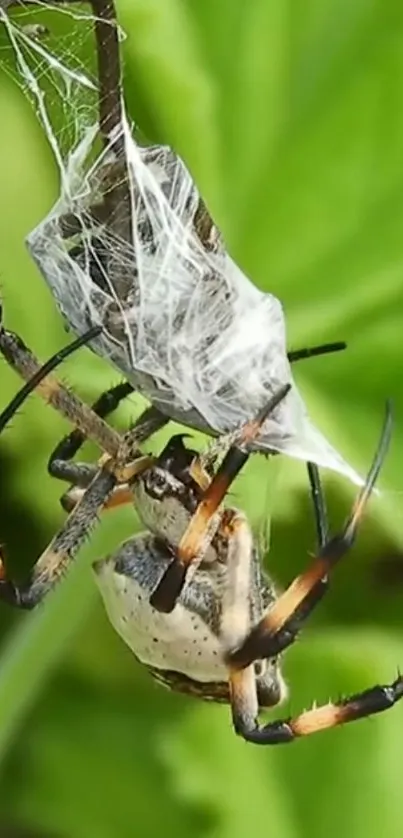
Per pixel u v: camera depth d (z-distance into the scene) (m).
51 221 0.11
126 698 0.15
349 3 0.15
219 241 0.11
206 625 0.12
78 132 0.12
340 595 0.15
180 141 0.14
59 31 0.13
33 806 0.15
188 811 0.14
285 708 0.14
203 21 0.15
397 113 0.15
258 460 0.14
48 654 0.13
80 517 0.12
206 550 0.12
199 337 0.11
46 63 0.13
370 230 0.15
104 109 0.11
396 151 0.15
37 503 0.14
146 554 0.12
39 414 0.14
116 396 0.12
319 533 0.12
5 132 0.14
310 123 0.15
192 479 0.12
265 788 0.14
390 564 0.14
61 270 0.11
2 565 0.12
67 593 0.13
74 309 0.11
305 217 0.15
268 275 0.15
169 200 0.11
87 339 0.11
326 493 0.14
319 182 0.15
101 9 0.11
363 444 0.14
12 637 0.14
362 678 0.14
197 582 0.12
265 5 0.15
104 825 0.15
